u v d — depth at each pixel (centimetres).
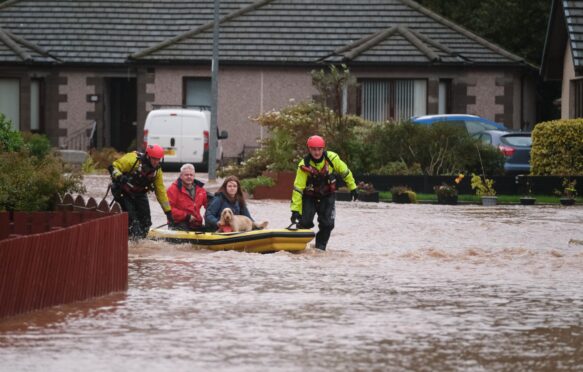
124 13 18488
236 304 4662
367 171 12412
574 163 12000
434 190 11631
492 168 12325
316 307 4609
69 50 17912
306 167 6744
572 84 13812
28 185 7144
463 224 8675
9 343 3831
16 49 17488
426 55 16688
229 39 17375
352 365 3538
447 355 3700
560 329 4184
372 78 16812
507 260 6341
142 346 3794
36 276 4450
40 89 17800
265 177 11631
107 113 18238
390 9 17850
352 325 4216
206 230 7006
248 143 17175
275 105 17175
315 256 6481
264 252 6588
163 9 18612
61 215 6194
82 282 4762
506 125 16988
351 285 5266
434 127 12438
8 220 6225
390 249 6956
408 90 16825
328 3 17912
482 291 5116
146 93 17250
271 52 17262
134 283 5275
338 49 16988
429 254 6606
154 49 17225
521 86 17688
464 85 16912
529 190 11888
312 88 17125
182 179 7106
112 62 17725
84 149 17712
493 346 3856
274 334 4022
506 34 19188
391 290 5116
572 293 5072
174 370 3444
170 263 6019
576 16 13488
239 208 7038
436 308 4625
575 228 8406
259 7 17850
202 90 17350
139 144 17238
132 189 6856
